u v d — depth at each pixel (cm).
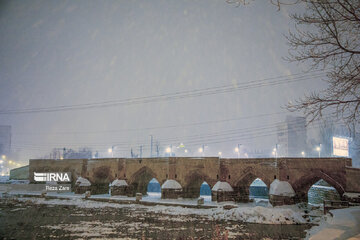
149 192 4338
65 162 4109
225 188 2923
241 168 2970
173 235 1661
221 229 1822
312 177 2628
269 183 2808
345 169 2480
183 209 2672
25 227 1905
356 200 2228
